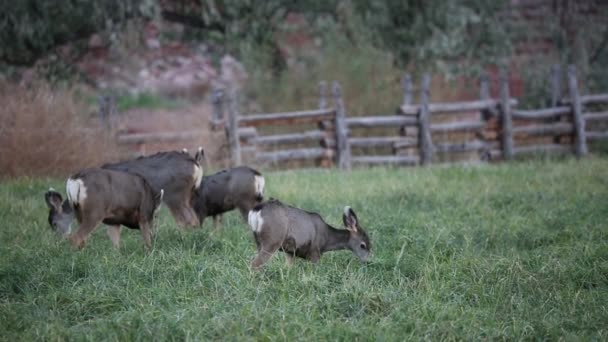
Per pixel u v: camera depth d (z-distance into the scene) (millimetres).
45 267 27891
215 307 24062
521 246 33438
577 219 36812
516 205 41188
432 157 61312
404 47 74750
